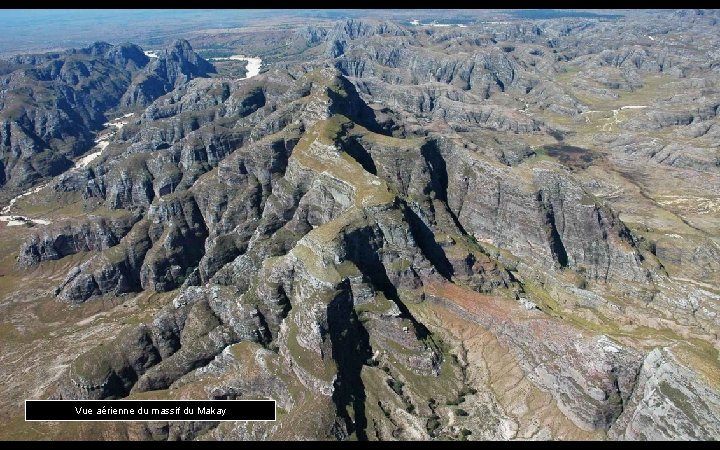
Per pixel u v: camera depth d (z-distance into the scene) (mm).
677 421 180125
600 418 194875
